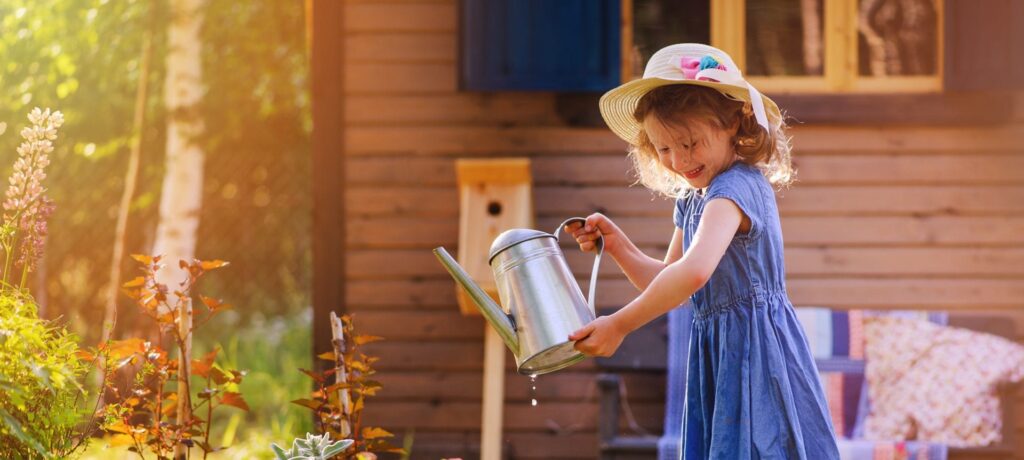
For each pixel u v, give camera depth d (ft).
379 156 16.08
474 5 15.61
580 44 15.60
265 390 22.98
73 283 24.57
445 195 16.06
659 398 15.90
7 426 7.82
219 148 26.18
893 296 15.79
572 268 15.93
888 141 15.80
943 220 15.80
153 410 8.62
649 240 15.89
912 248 15.80
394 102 16.06
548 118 15.97
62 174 24.32
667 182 8.95
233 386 8.93
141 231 24.54
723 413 7.79
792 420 7.66
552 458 16.01
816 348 14.87
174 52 20.81
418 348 16.05
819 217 15.87
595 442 15.97
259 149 26.32
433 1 16.03
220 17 25.08
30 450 8.00
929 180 15.80
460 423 16.02
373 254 16.08
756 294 7.86
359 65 16.07
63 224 24.36
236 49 25.14
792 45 15.83
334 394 9.09
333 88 16.02
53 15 21.52
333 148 16.03
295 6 25.09
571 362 8.02
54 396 7.97
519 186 14.67
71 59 21.71
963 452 13.96
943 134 15.80
